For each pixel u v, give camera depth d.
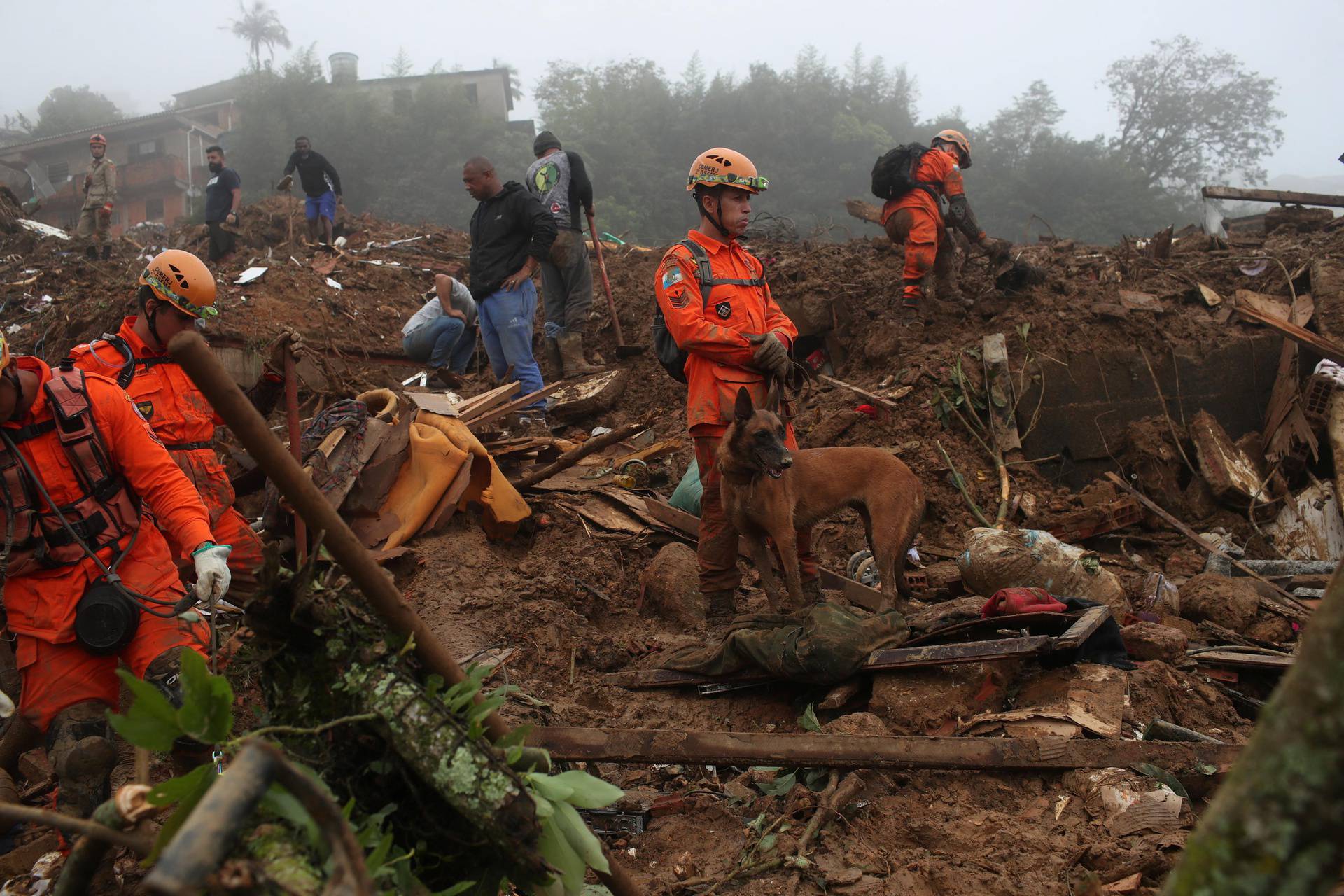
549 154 9.37
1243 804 1.24
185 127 51.03
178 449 4.37
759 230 13.77
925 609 5.12
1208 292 8.87
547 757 2.44
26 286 12.97
